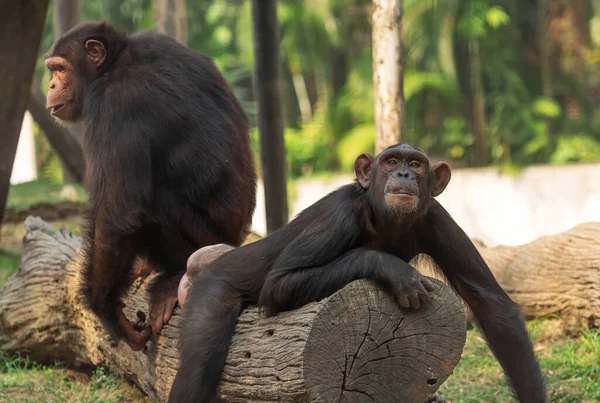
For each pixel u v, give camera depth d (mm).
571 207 34031
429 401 9297
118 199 10055
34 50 15578
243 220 10750
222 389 8500
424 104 39906
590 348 12672
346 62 45594
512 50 40594
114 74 10609
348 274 7871
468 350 13195
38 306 12789
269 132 17859
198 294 8695
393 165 8156
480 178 35594
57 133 23188
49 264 12992
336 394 7918
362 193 8328
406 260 8789
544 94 41656
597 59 43219
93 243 10266
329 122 42062
